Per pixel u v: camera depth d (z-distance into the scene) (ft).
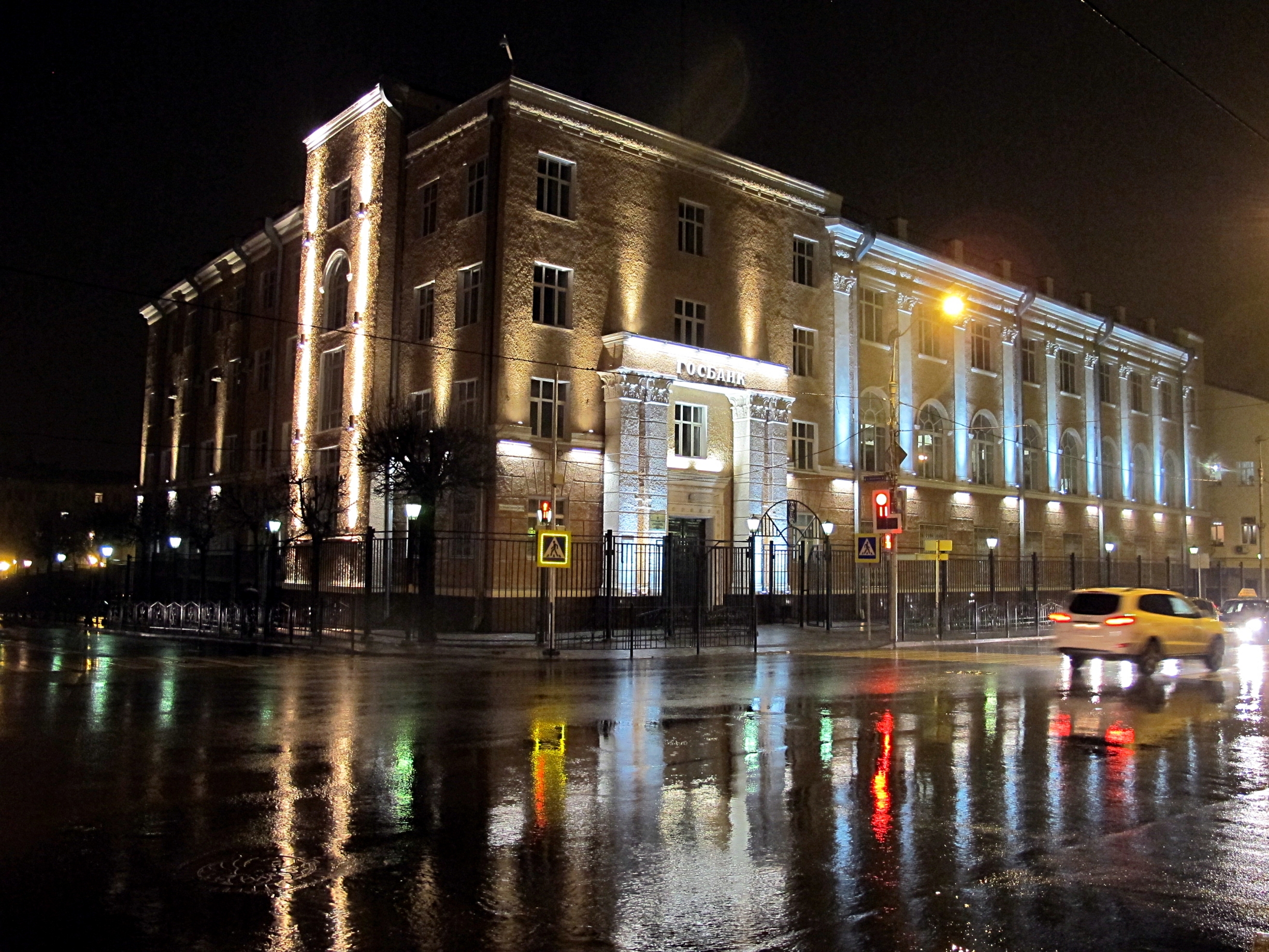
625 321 108.78
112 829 24.03
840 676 62.13
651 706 46.80
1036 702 50.06
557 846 22.94
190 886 19.98
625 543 103.19
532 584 99.81
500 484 98.17
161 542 162.40
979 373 152.25
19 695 49.19
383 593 106.73
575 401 104.58
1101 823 25.70
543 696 50.62
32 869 20.95
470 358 103.40
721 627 98.48
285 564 123.95
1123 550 180.14
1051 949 17.03
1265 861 22.41
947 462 144.77
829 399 128.47
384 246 114.42
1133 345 188.14
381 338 113.29
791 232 126.52
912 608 116.06
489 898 19.38
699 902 19.25
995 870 21.49
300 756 33.32
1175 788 29.94
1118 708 48.11
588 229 106.93
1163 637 66.03
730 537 116.06
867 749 35.60
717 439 116.06
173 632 106.63
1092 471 172.86
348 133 122.72
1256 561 203.82
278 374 140.56
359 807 26.37
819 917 18.48
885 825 25.17
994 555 127.44
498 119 102.73
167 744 35.40
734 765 32.58
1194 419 205.16
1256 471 206.18
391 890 19.81
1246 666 76.48
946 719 43.45
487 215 102.42
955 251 152.15
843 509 128.67
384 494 95.66
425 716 42.91
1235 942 17.40
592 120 107.65
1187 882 20.84
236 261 156.15
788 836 23.95
